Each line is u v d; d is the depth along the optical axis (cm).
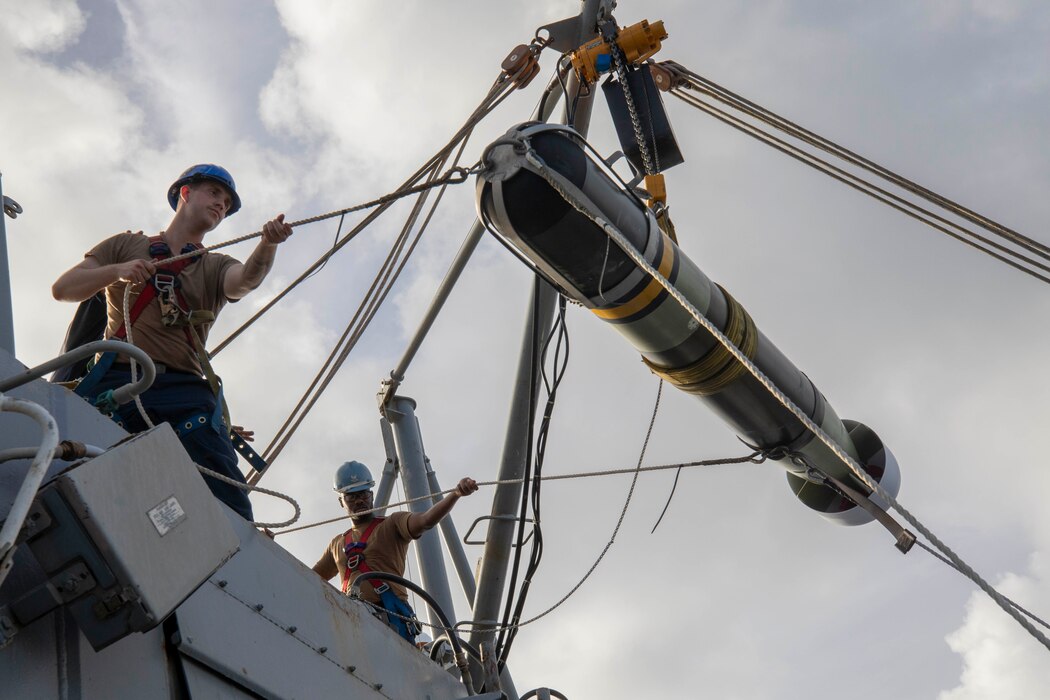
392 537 689
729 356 762
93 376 421
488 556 844
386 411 1003
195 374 452
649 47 752
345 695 418
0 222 342
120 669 296
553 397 689
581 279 669
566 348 691
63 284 421
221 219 490
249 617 368
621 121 762
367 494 729
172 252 467
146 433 291
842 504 950
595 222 607
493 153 612
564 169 620
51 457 247
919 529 405
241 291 460
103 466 269
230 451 454
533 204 613
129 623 268
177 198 500
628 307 698
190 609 332
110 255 460
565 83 768
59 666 274
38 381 312
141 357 296
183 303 452
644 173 736
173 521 287
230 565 369
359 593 656
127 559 264
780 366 809
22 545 279
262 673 362
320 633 419
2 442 289
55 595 265
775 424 827
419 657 524
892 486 914
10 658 261
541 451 692
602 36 749
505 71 769
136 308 447
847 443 903
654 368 785
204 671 332
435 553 939
